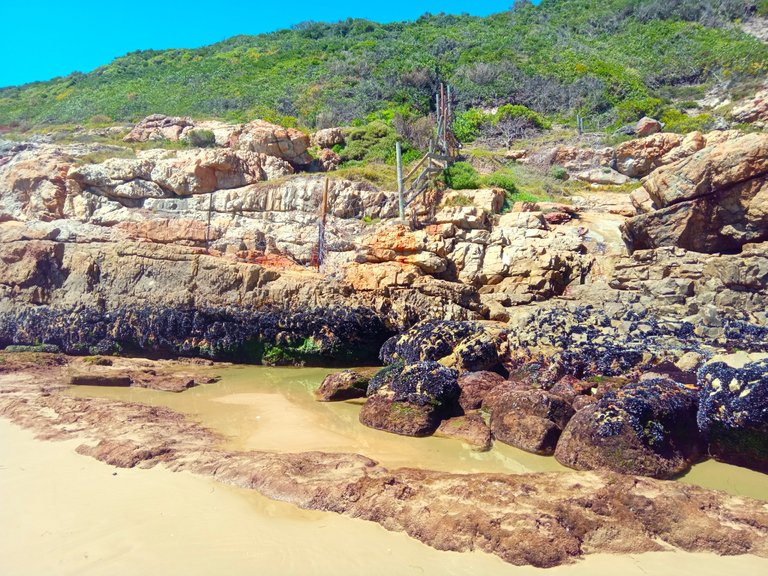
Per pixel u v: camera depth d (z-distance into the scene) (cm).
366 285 1773
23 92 5238
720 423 831
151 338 1691
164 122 3011
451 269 1934
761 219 1487
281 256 1994
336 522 632
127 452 819
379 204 2159
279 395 1287
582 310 1526
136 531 607
